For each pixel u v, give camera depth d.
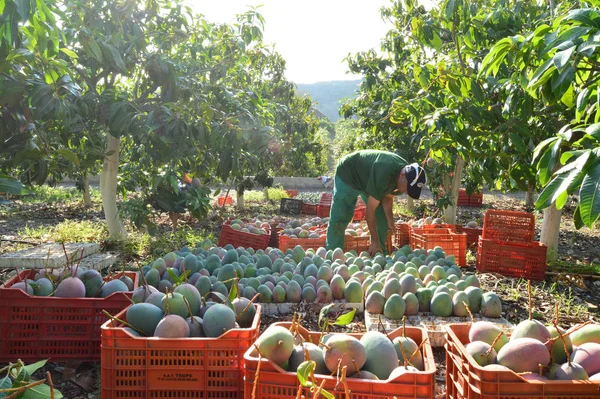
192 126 7.11
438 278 5.70
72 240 8.16
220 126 7.45
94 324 3.79
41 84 5.46
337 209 7.09
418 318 4.73
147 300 3.41
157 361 2.90
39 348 3.77
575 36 2.83
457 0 5.85
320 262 5.88
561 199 2.54
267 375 2.49
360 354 2.59
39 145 6.25
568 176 2.34
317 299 5.09
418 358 2.84
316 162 27.95
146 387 2.89
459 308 4.74
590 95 3.25
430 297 4.92
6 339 3.75
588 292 6.48
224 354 2.91
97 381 3.54
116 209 8.57
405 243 9.02
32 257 6.09
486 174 6.37
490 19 6.64
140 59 7.74
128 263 7.28
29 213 13.64
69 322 3.79
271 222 9.91
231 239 8.12
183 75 8.13
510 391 2.36
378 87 12.45
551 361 2.68
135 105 7.24
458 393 2.72
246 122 7.99
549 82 3.83
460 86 5.62
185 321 3.08
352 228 9.03
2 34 3.72
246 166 11.84
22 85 5.18
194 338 2.90
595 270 7.38
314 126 20.22
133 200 8.45
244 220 10.09
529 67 4.66
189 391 2.90
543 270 6.83
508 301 5.84
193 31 8.79
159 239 8.77
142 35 7.55
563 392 2.34
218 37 9.20
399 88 10.99
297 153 18.44
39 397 1.75
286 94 16.34
